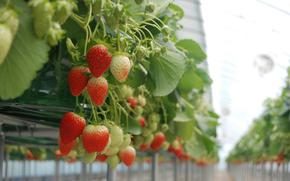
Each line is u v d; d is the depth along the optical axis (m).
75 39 0.77
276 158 4.59
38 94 0.82
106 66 0.67
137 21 0.90
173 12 1.15
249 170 11.06
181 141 2.09
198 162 5.98
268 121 4.08
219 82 8.18
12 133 1.59
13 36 0.51
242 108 11.22
